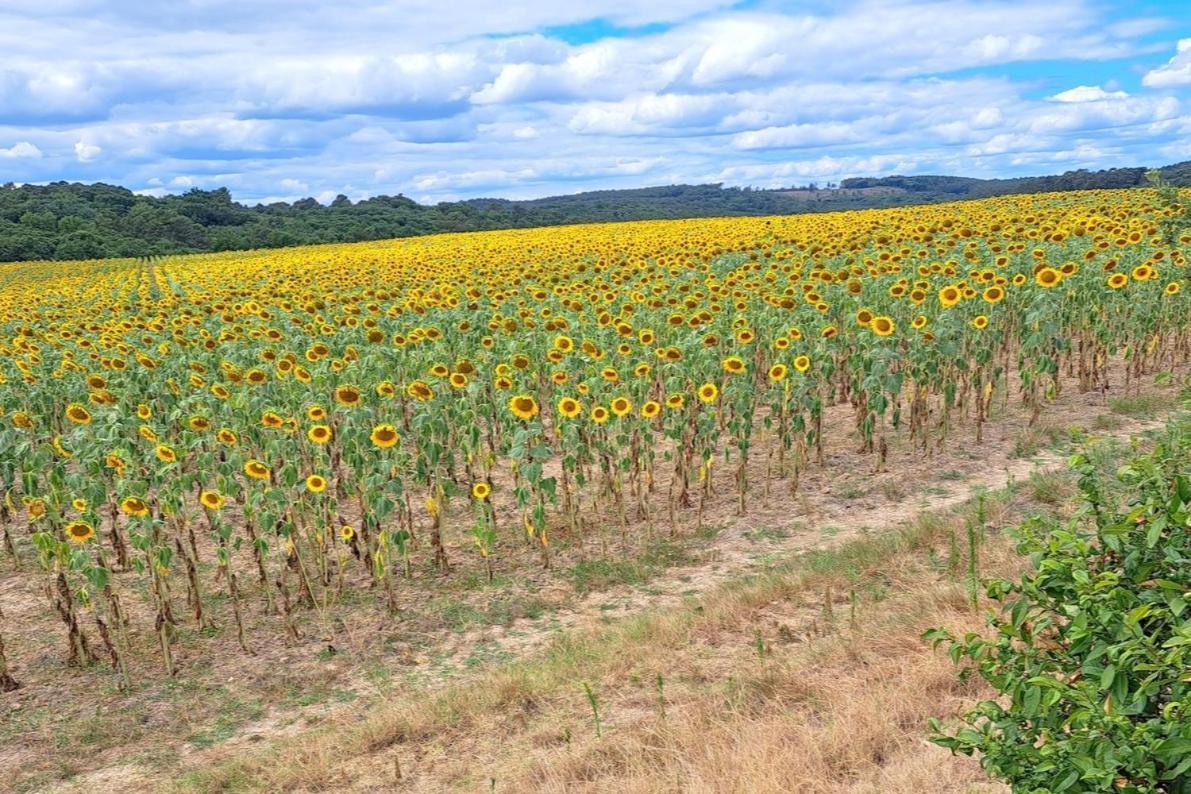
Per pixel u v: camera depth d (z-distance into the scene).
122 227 91.56
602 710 6.26
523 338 14.01
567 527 10.30
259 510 8.88
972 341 12.41
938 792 4.52
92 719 7.09
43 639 8.41
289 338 16.03
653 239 34.09
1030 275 14.02
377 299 21.27
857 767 4.92
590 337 13.29
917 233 20.88
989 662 3.42
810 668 6.28
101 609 8.94
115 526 9.73
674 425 10.41
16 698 7.46
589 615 8.32
